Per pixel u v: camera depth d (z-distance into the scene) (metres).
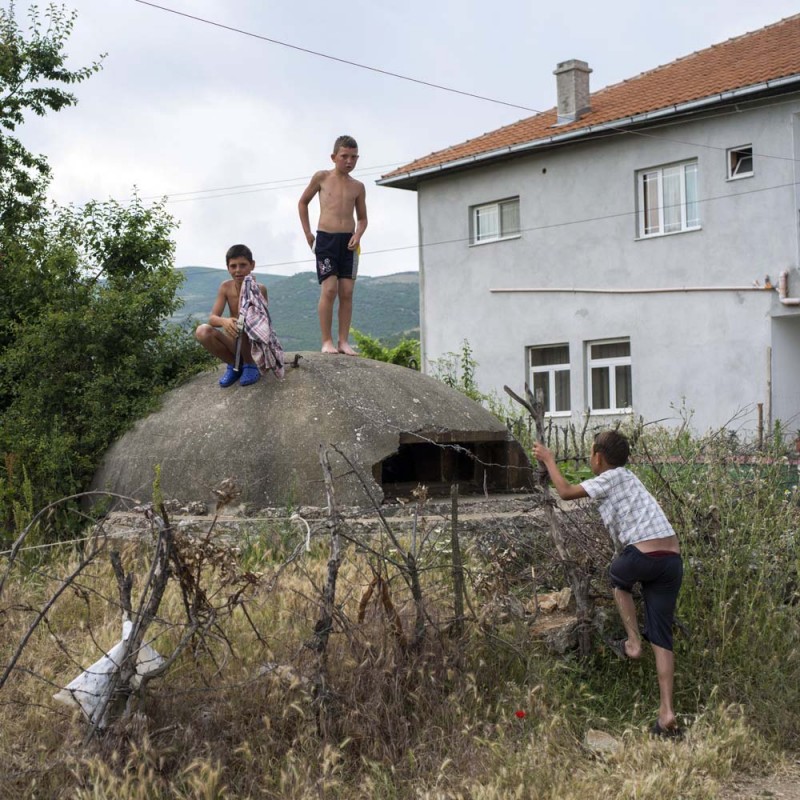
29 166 13.71
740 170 17.92
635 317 19.11
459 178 22.08
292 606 5.63
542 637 5.64
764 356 17.33
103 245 10.21
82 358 9.24
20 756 4.45
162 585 4.55
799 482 7.32
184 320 10.16
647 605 5.23
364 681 4.84
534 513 7.94
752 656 5.54
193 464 8.38
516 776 4.38
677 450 7.59
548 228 20.47
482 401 19.53
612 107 20.33
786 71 16.88
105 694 4.46
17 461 8.53
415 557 5.41
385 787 4.27
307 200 9.52
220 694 4.74
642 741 4.84
